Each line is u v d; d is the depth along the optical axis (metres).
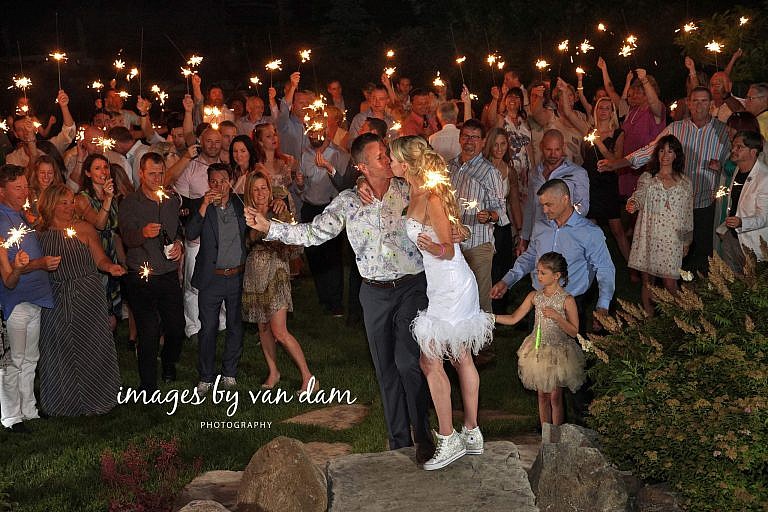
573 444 5.60
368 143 5.71
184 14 29.42
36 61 25.47
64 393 7.71
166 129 13.10
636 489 5.41
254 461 5.61
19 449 7.05
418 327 5.39
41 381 7.76
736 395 5.20
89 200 8.60
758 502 4.91
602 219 10.64
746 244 7.76
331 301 10.51
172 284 8.16
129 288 8.04
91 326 7.73
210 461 6.72
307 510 5.41
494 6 19.94
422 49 21.53
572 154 11.19
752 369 5.11
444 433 5.52
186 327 9.62
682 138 9.54
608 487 5.20
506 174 8.78
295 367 8.82
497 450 5.77
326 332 9.84
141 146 10.40
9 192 7.24
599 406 5.61
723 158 9.19
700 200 9.51
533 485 5.45
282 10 27.58
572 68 17.80
